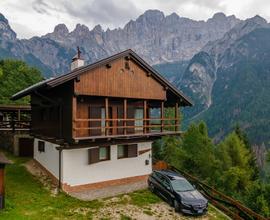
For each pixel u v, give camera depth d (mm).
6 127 37438
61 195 22406
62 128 24062
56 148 23156
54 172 24828
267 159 44469
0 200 18312
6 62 66812
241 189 53688
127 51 24984
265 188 37656
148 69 26766
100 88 23719
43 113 28516
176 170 32688
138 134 25703
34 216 18188
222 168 58781
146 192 25125
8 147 34375
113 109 26562
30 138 32625
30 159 31281
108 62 23891
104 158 25969
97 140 24391
